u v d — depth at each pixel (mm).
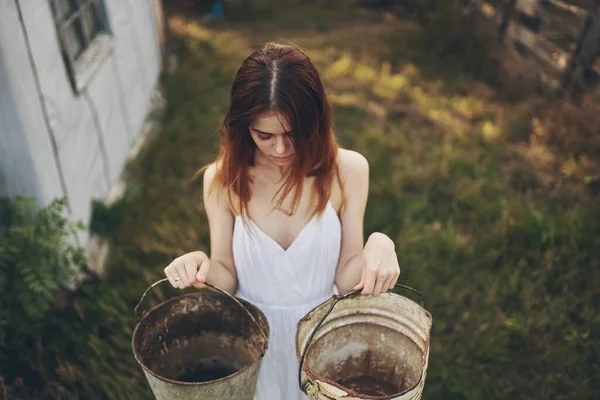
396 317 1605
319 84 1482
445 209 3980
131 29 5234
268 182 1698
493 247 3561
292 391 1916
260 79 1414
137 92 5277
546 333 2926
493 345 2877
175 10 9016
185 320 1720
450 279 3328
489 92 5969
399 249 3506
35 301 2932
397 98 5875
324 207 1691
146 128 5348
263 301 1825
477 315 3029
